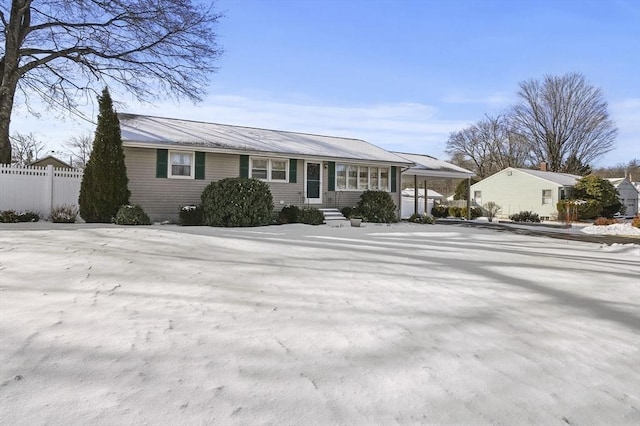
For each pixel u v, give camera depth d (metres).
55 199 14.09
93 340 3.05
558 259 9.15
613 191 30.80
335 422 2.17
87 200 13.42
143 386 2.40
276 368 2.77
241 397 2.36
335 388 2.54
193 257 6.73
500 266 7.64
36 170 13.75
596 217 30.53
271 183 17.19
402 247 9.77
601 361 3.28
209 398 2.32
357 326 3.76
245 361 2.85
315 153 17.83
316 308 4.26
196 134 16.77
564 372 3.02
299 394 2.44
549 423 2.30
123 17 16.05
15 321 3.35
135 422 2.04
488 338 3.66
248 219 13.88
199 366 2.72
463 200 38.69
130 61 17.14
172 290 4.59
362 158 19.11
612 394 2.71
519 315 4.46
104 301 4.02
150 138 14.69
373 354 3.12
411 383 2.68
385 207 18.56
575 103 44.66
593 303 5.17
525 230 18.75
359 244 9.91
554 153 46.44
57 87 17.58
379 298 4.82
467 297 5.14
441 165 25.52
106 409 2.14
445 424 2.22
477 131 53.72
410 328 3.79
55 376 2.47
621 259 9.73
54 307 3.75
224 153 16.11
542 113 46.25
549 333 3.91
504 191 35.59
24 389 2.30
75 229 9.80
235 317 3.80
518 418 2.33
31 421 2.01
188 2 16.58
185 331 3.35
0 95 15.30
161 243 7.93
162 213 15.00
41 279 4.70
